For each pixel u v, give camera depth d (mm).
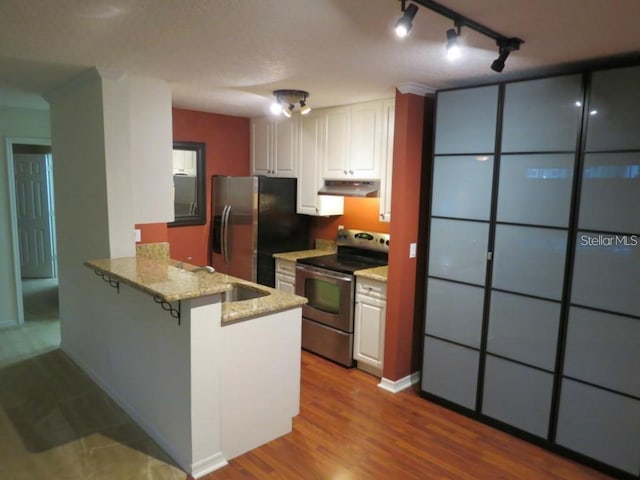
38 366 3869
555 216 2721
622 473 2588
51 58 2660
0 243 4750
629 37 2156
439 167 3268
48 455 2641
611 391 2592
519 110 2830
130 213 3186
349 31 2111
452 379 3318
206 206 4945
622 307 2512
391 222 3496
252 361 2697
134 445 2754
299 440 2893
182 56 2592
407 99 3295
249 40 2268
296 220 4801
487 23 1974
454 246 3229
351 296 3889
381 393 3576
